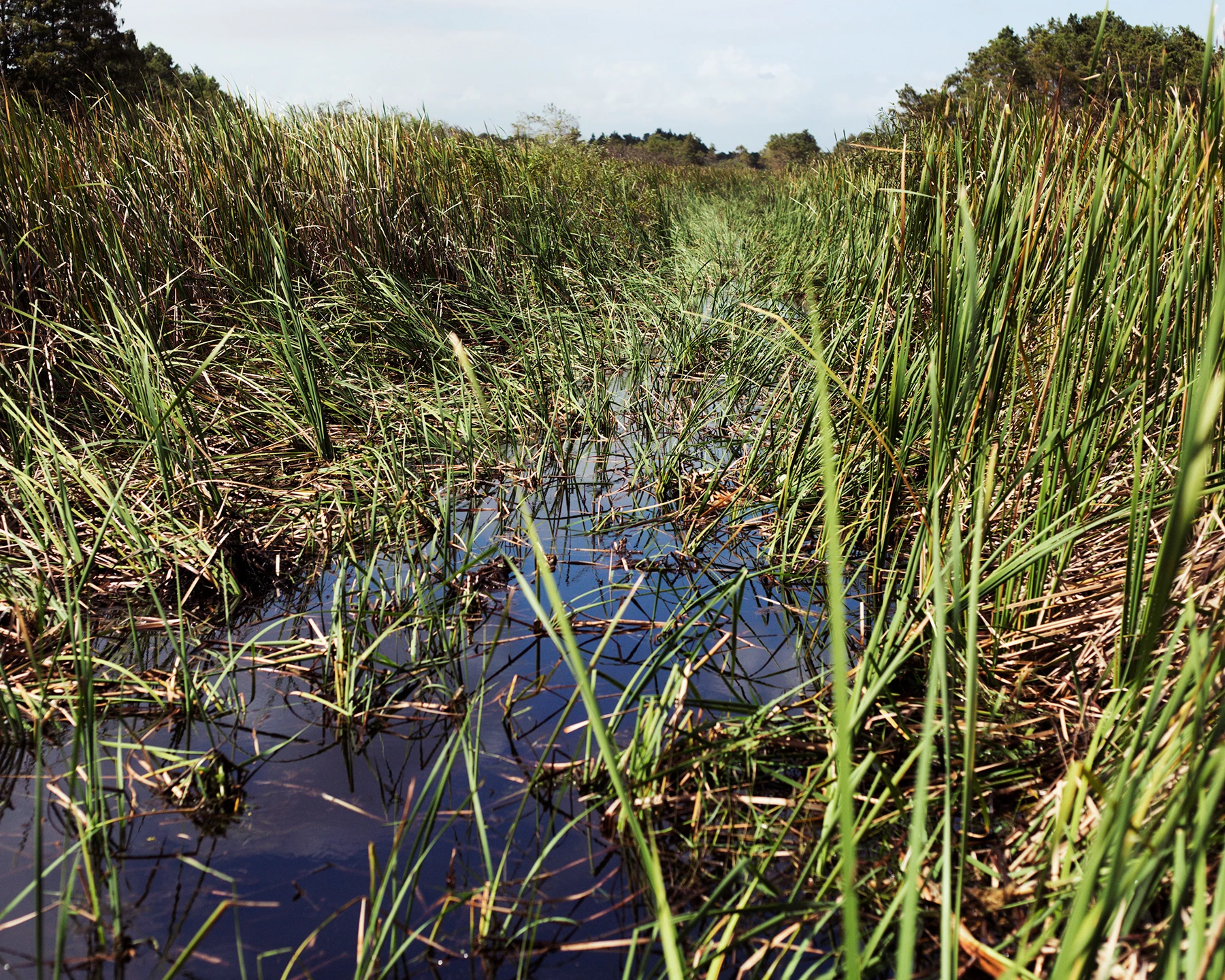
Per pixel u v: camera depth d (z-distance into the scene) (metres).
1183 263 2.07
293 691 2.53
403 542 3.28
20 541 2.88
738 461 4.23
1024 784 1.94
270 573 3.18
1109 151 2.37
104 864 1.87
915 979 1.52
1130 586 1.95
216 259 5.19
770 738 2.11
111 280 4.39
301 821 2.01
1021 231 2.35
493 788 2.12
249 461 4.01
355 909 1.76
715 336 5.96
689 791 2.04
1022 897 1.63
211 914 1.75
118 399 4.03
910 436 2.85
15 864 1.88
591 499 3.96
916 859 1.12
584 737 2.19
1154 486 1.92
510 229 7.20
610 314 6.49
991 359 2.37
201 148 5.40
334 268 5.87
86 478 3.24
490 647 2.61
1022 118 3.69
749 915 1.68
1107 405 2.26
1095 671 2.25
